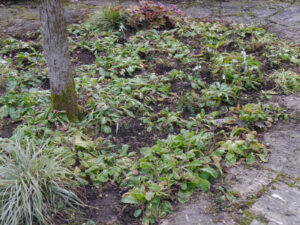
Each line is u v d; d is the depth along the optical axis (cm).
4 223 262
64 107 388
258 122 386
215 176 305
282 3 850
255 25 692
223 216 271
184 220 270
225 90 442
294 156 337
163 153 332
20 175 281
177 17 711
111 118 407
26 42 638
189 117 403
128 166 332
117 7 694
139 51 579
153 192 287
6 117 412
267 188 298
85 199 300
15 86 459
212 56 555
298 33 655
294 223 259
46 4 327
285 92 457
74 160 336
